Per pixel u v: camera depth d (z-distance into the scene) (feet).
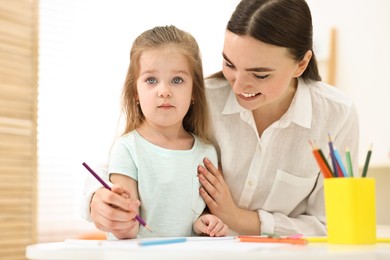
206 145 4.26
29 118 6.81
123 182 3.78
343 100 4.51
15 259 6.53
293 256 2.32
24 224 6.68
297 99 4.36
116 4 9.63
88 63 9.33
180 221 3.87
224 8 10.34
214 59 10.20
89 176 3.87
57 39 9.07
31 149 6.82
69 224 9.06
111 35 9.55
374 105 7.56
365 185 3.00
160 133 4.02
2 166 6.40
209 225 3.77
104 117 9.37
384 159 7.35
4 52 6.46
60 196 8.98
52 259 2.63
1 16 6.43
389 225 6.98
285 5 3.60
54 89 9.01
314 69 4.48
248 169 4.44
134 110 4.12
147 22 9.86
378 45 7.57
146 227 3.43
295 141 4.40
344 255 2.37
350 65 7.86
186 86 3.95
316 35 8.23
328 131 4.45
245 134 4.41
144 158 3.85
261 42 3.50
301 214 4.74
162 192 3.82
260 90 3.69
